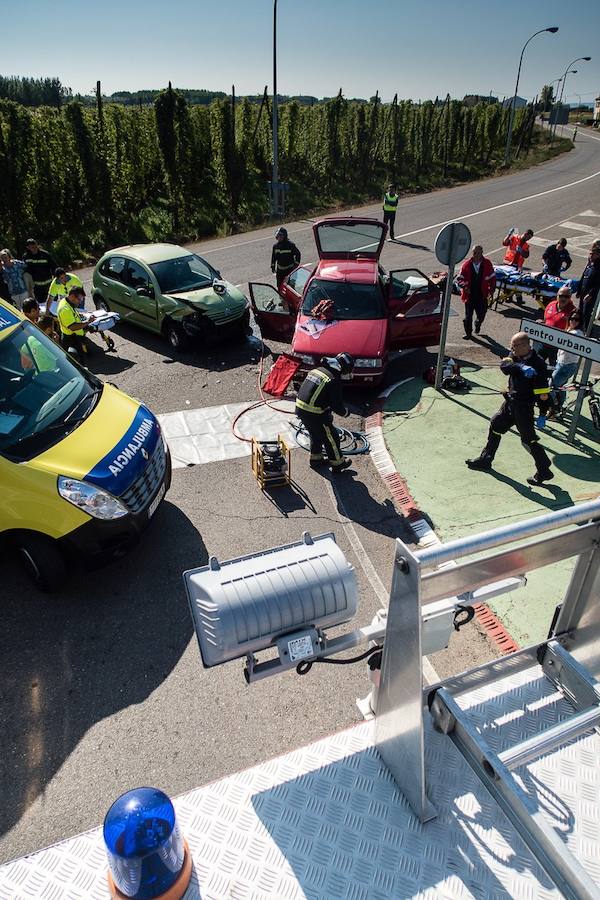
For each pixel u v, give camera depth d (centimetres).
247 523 601
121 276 1097
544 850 197
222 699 413
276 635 242
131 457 512
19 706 412
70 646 458
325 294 920
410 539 574
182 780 361
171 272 1052
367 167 3322
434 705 241
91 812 345
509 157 4434
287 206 2683
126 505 495
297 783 236
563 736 221
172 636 468
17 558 498
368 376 828
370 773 238
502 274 1218
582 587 251
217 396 876
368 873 203
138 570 538
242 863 209
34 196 1906
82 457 488
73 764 373
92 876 211
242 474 687
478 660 433
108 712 406
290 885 202
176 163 2241
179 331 1012
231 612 231
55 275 1007
